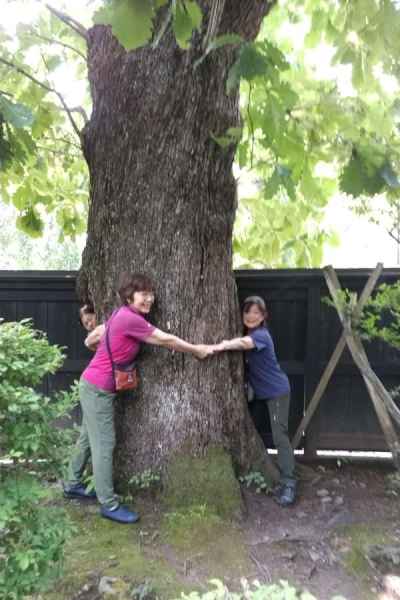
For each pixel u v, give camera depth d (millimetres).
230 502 3416
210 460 3539
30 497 2195
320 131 3826
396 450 3771
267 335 3703
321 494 3836
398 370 4438
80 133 3869
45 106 4719
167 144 3467
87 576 2746
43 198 5582
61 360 2531
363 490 3953
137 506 3473
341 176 3537
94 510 3475
